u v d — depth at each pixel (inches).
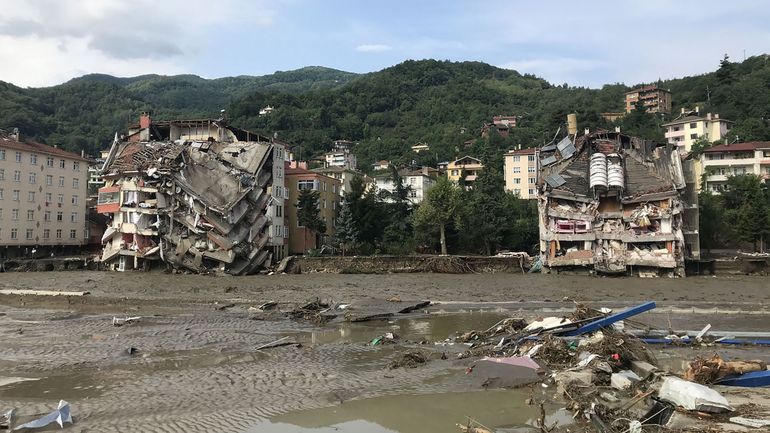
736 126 4552.2
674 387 465.7
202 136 2938.0
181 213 2470.5
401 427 428.8
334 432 420.2
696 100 5876.0
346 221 2965.1
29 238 3137.3
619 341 617.6
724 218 2977.4
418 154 5733.3
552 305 1306.6
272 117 6722.4
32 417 461.4
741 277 2149.4
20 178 3093.0
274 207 2743.6
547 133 5142.7
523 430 416.2
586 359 589.0
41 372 632.4
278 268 2508.6
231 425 437.4
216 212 2394.2
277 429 428.5
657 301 1396.4
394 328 981.2
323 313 1120.2
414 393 525.3
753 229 2760.8
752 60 6102.4
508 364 596.4
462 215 2987.2
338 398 511.2
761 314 1125.7
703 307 1256.8
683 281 1996.8
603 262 2278.5
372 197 3107.8
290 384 568.7
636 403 472.1
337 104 7598.4
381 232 3070.9
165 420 449.7
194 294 1585.9
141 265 2603.3
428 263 2491.4
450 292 1660.9
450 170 4889.3
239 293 1622.8
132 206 2573.8
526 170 4261.8
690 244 2415.1
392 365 650.2
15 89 6934.1
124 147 2770.7
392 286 1866.4
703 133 4596.5
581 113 5088.6
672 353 717.3
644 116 5290.4
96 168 4896.7
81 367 658.2
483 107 7288.4
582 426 421.7
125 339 848.9
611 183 2349.9
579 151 2561.5
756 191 2888.8
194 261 2405.3
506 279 2129.7
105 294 1560.0
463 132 6353.3
